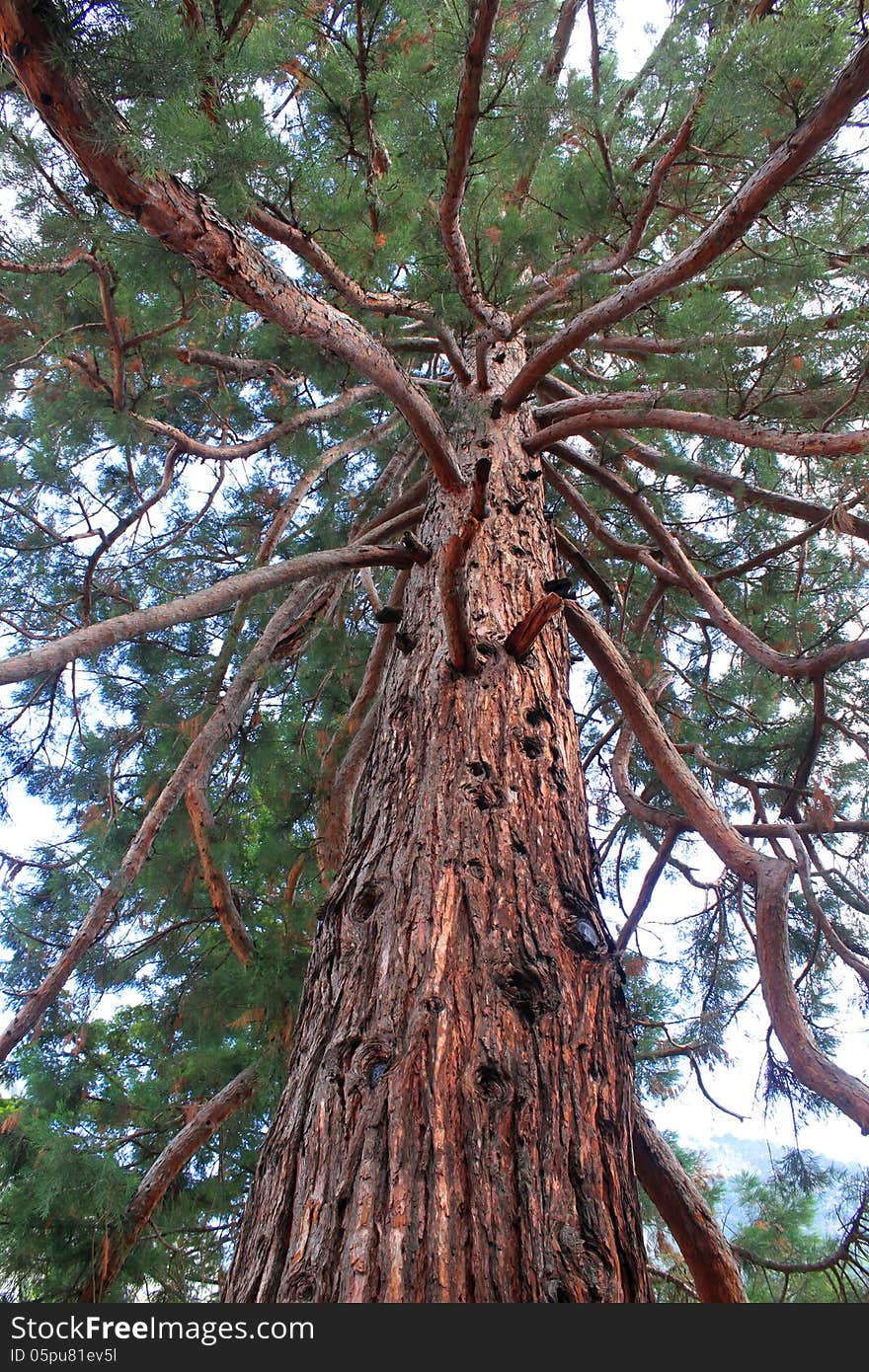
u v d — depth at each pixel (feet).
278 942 14.78
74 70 6.04
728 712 20.48
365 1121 6.34
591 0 15.06
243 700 13.65
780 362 11.68
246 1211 6.77
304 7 11.20
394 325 13.37
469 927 7.50
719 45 10.40
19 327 13.03
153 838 12.21
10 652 16.65
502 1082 6.48
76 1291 12.16
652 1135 9.28
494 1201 5.84
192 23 7.45
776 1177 16.52
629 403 13.15
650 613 17.38
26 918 15.75
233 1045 17.33
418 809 8.77
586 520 16.98
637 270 16.93
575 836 8.82
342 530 19.02
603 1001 7.47
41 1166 12.21
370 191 11.25
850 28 9.36
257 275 8.25
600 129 12.21
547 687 10.43
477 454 13.85
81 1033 15.10
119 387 13.21
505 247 12.03
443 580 8.87
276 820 17.52
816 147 8.45
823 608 18.51
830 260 12.00
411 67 10.95
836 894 16.46
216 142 7.46
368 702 17.39
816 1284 16.05
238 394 18.04
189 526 19.26
